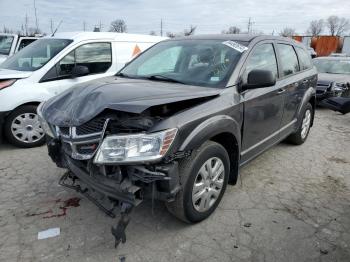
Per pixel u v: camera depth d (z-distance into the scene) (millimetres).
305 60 5500
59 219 3268
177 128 2648
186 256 2773
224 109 3152
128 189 2592
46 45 6098
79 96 3004
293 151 5383
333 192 3961
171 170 2629
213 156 3094
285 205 3613
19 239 2957
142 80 3635
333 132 6691
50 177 4215
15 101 5102
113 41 6508
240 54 3662
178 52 4023
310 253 2840
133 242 2939
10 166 4574
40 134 5438
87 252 2805
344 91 9125
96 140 2672
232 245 2918
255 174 4418
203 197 3117
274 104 4164
